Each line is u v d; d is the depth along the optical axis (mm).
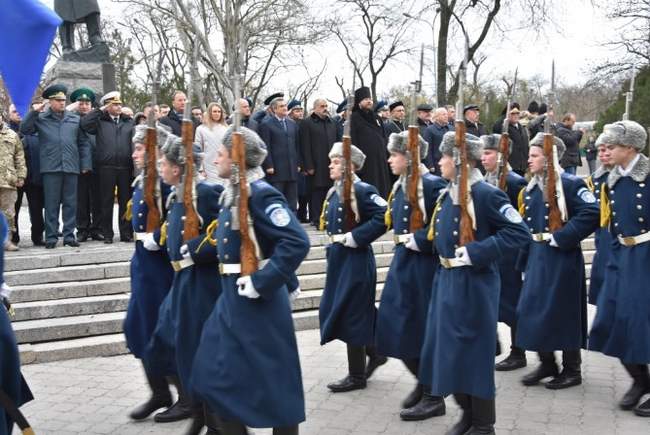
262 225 4031
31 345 7258
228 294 4113
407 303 5703
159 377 5375
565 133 12867
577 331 6102
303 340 7840
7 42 4430
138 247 5445
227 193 4227
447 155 4910
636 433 5137
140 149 5410
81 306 7840
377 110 12516
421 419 5426
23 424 3980
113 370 6797
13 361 4223
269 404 3980
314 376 6570
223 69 20406
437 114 11000
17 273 8188
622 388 6211
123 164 9977
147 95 29000
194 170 4855
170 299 4941
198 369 4117
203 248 4660
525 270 6406
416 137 5613
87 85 14969
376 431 5207
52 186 9469
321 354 7297
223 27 20312
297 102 11922
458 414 5559
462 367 4711
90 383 6406
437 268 5316
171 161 4863
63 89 9594
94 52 15117
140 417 5445
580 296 6137
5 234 4258
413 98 5645
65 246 9617
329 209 6305
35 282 8227
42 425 5383
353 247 6082
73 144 9609
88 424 5387
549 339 6055
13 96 4457
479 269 4812
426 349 5023
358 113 10828
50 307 7715
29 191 9914
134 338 5422
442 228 4930
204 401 4250
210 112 9484
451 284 4844
